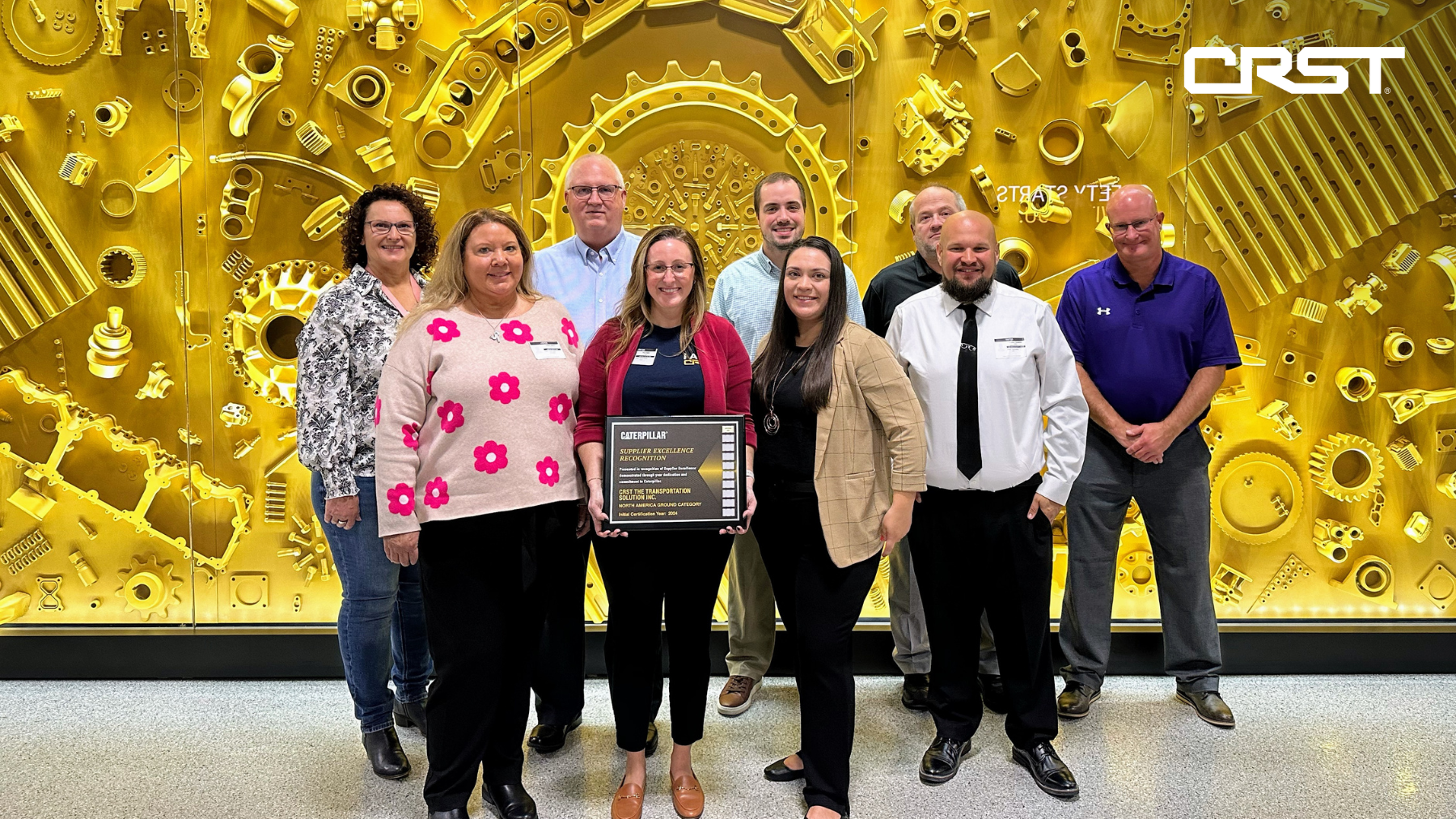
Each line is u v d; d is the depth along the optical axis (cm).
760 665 289
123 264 308
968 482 224
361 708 243
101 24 300
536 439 199
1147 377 269
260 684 311
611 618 213
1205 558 277
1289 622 315
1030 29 308
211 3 301
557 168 311
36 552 315
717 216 315
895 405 207
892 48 309
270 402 312
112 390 312
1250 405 315
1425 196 306
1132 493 278
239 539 316
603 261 268
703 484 199
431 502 194
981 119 310
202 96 304
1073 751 255
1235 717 279
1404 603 318
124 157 305
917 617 285
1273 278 311
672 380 203
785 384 210
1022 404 223
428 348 195
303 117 306
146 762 251
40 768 247
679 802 219
